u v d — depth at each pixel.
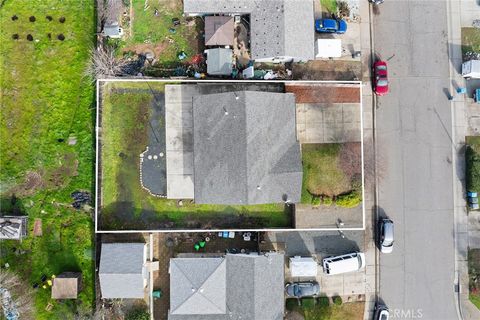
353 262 32.38
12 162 32.50
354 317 33.25
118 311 32.00
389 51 33.78
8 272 31.97
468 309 33.66
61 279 30.94
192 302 30.38
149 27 32.66
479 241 33.81
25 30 32.78
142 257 30.83
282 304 30.94
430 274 33.66
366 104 33.59
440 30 33.97
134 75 32.25
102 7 31.89
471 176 33.19
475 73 32.84
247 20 32.50
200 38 32.72
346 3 33.41
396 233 33.53
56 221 32.31
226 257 30.95
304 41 31.00
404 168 33.69
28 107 32.62
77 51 32.72
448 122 33.91
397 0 33.91
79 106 32.53
